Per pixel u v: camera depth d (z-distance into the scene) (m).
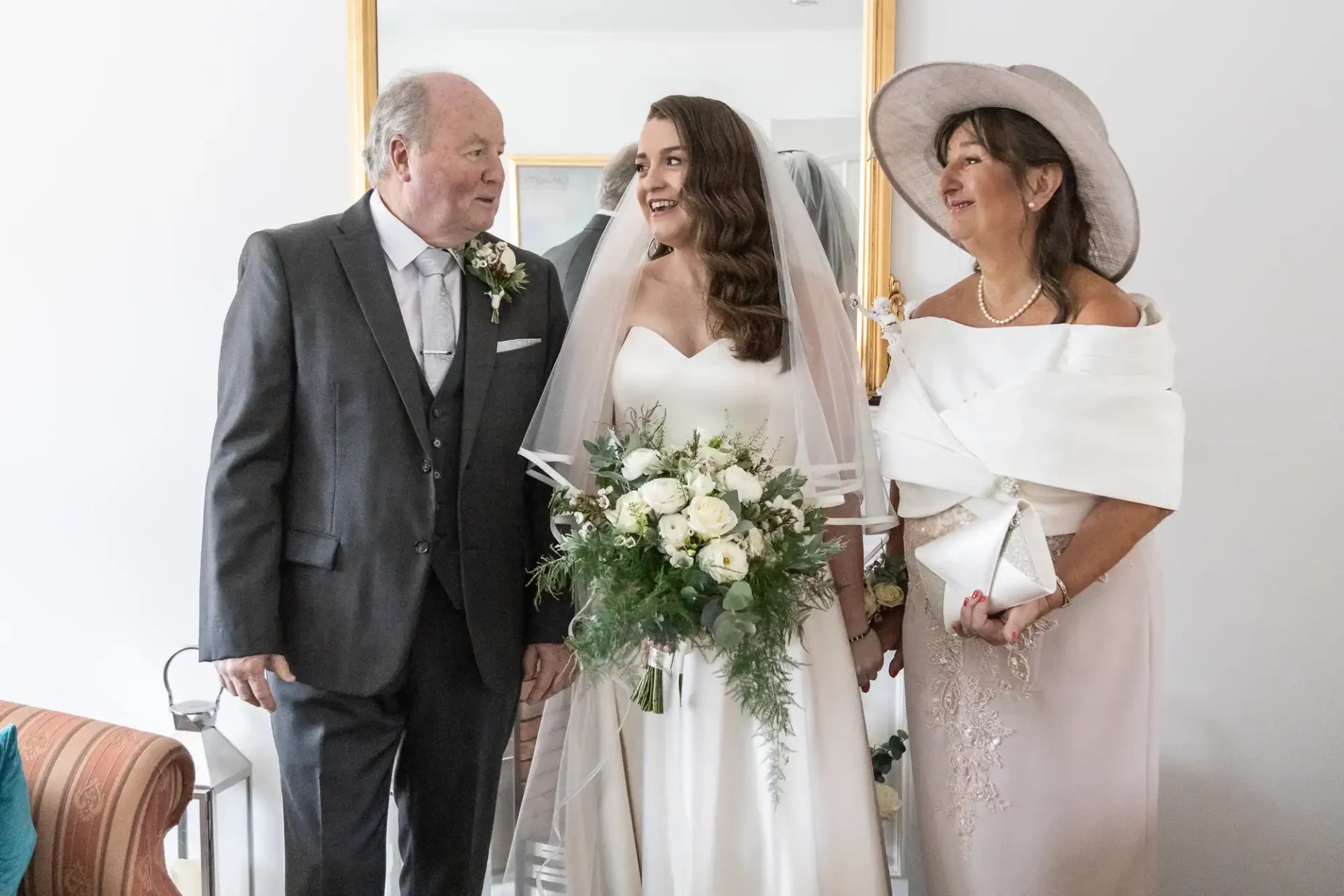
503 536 2.02
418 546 1.93
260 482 1.89
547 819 2.04
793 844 1.86
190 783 1.75
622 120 2.55
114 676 2.67
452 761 2.03
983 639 1.79
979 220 1.84
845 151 2.51
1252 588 2.57
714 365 1.91
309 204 2.59
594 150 2.55
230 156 2.59
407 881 2.13
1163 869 2.63
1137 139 2.52
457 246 2.01
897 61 2.52
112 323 2.62
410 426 1.94
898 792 2.59
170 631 2.66
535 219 2.56
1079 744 1.84
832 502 1.87
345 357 1.91
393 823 2.59
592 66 2.54
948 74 1.81
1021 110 1.82
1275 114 2.49
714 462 1.72
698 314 1.97
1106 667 1.85
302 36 2.57
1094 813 1.84
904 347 1.95
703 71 2.53
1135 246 1.84
